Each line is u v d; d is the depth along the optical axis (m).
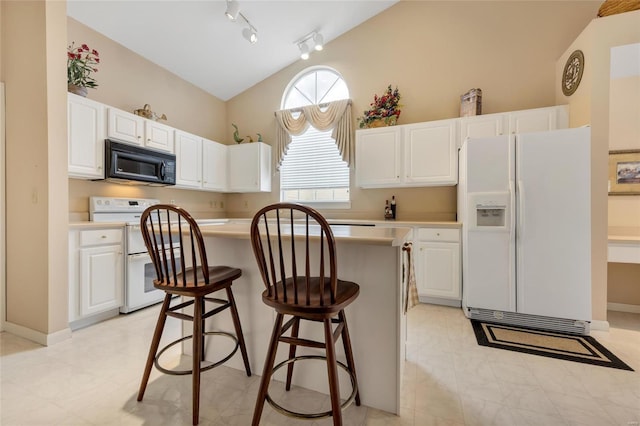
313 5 3.28
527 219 2.31
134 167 2.87
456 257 2.78
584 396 1.47
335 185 4.01
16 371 1.69
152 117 3.21
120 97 3.15
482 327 2.34
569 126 2.67
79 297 2.23
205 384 1.59
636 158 2.64
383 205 3.70
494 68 3.23
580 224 2.19
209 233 1.56
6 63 2.21
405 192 3.59
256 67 4.12
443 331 2.27
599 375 1.65
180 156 3.48
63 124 2.12
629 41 2.23
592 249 2.30
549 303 2.26
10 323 2.20
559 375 1.65
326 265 1.53
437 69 3.47
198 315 1.36
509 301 2.37
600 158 2.29
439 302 2.91
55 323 2.05
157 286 1.43
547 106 3.04
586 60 2.41
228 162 4.31
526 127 2.79
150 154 3.02
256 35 3.24
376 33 3.75
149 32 3.07
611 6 2.33
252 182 4.15
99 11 2.71
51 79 2.04
